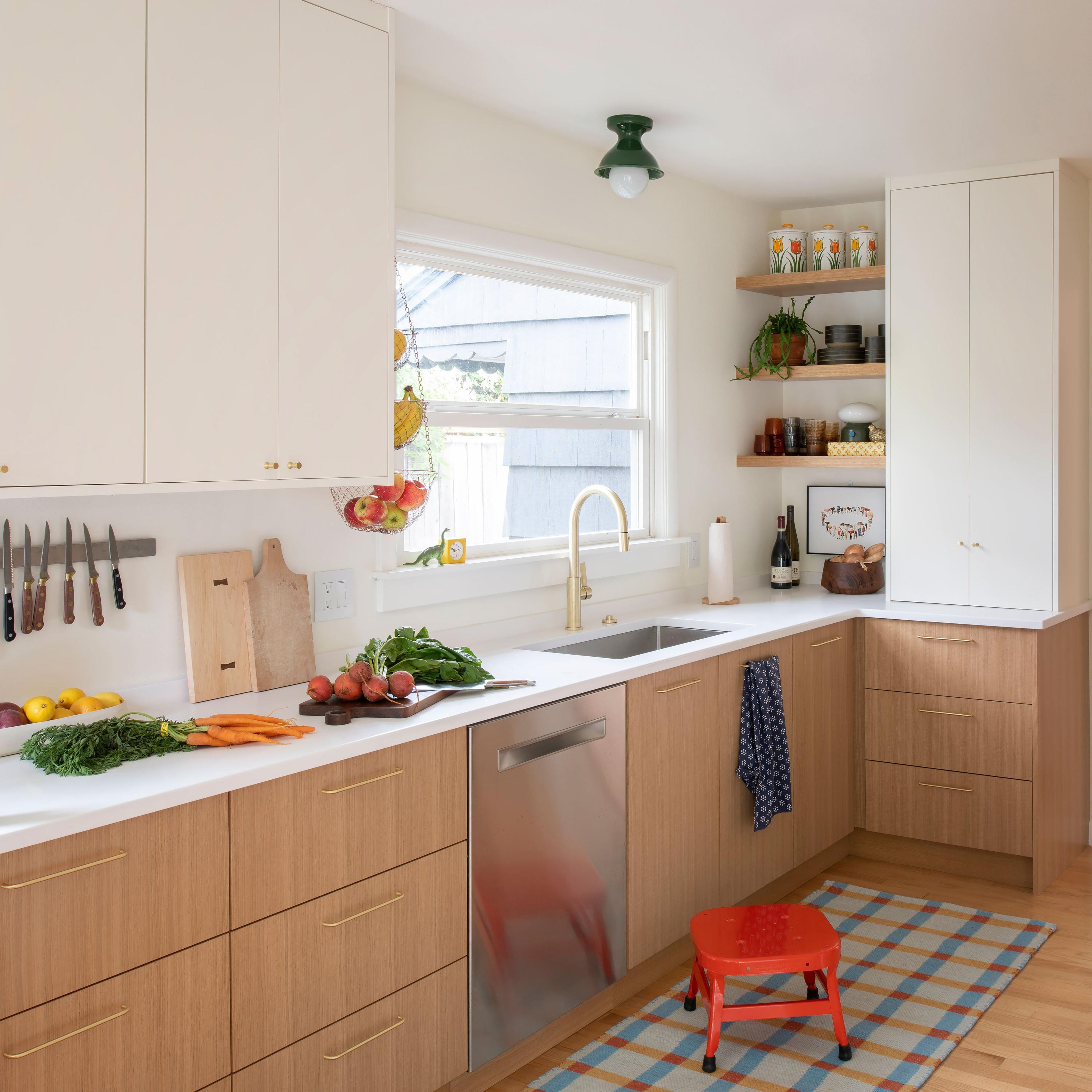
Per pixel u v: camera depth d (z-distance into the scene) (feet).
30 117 5.59
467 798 7.39
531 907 7.93
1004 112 9.84
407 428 8.30
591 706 8.39
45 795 5.52
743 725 10.25
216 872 5.88
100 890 5.37
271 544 7.97
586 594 10.77
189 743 6.32
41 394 5.70
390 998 6.90
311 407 7.12
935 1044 8.37
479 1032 7.55
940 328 12.09
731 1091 7.77
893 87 9.15
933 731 11.86
